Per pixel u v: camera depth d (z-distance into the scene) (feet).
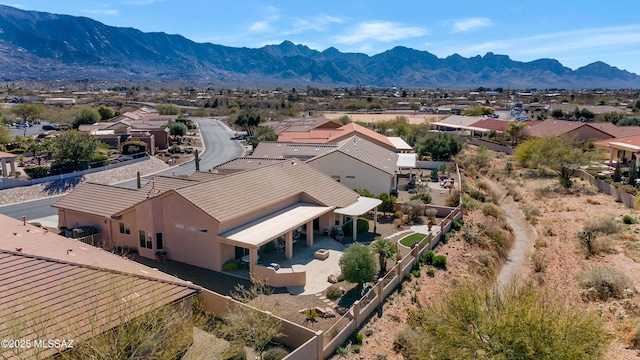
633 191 161.27
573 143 220.84
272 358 62.44
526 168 228.84
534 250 125.49
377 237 119.85
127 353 51.98
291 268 92.79
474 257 111.75
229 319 68.18
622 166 214.07
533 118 447.42
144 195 112.68
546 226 142.41
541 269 110.93
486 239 125.08
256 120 354.33
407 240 117.19
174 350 56.54
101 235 112.57
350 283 89.71
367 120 425.69
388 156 183.21
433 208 142.31
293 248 109.40
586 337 49.78
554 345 47.85
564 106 470.39
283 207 116.06
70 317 54.39
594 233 120.67
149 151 255.91
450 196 156.97
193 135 355.77
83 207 115.14
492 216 149.89
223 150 285.02
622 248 115.96
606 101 599.16
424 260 106.22
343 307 81.35
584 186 185.26
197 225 96.99
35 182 171.32
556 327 49.06
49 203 158.92
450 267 105.19
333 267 98.68
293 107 562.66
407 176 202.59
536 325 49.29
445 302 62.13
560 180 190.08
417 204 135.95
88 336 51.19
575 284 99.25
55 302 56.90
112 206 112.27
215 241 95.09
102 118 426.51
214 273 94.79
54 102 565.53
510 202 176.96
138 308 56.80
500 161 253.65
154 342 54.29
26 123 382.01
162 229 102.37
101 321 53.88
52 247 78.28
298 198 122.11
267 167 125.39
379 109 579.89
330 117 458.91
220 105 641.81
